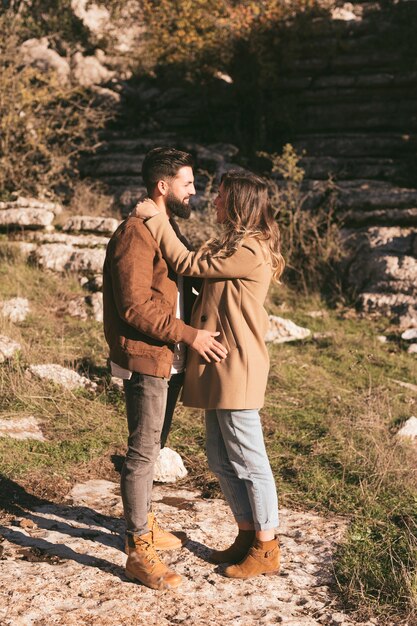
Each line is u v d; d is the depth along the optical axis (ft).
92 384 19.97
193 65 44.47
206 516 13.61
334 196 35.29
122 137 47.14
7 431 16.44
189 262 10.69
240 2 45.32
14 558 11.43
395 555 12.34
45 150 38.37
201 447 17.06
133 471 10.82
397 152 43.73
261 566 11.29
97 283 28.89
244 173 11.20
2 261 30.55
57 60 49.26
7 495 13.71
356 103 46.16
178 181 10.98
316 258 32.35
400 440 18.11
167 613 10.18
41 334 23.93
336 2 48.62
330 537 13.03
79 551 11.78
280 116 45.93
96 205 37.52
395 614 10.60
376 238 31.83
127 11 53.83
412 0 46.14
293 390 21.40
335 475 15.97
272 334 26.37
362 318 29.14
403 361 24.98
